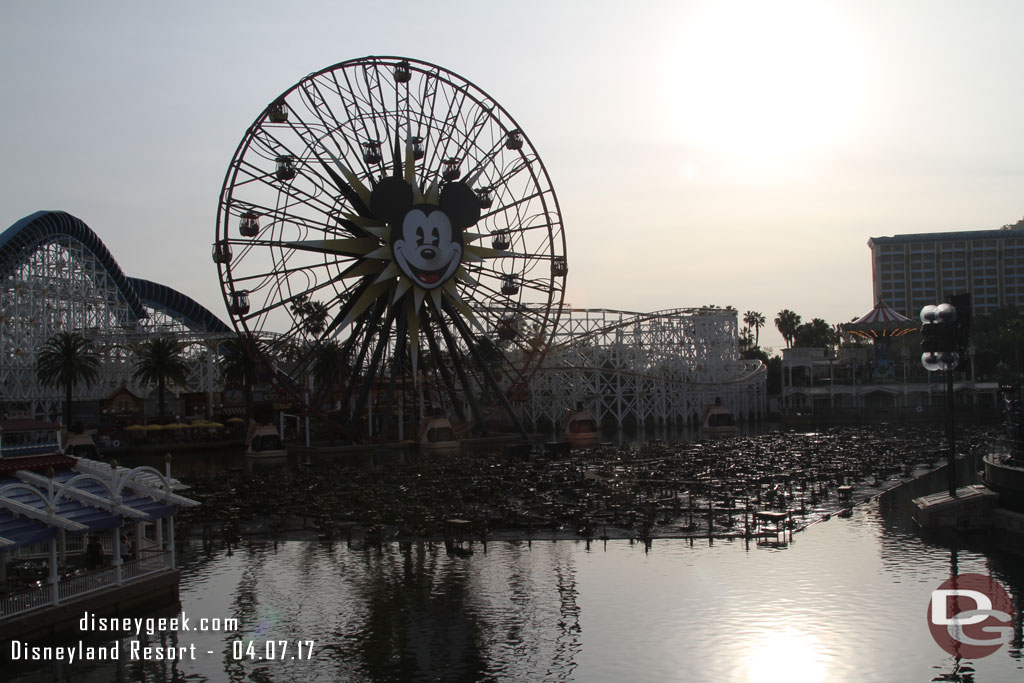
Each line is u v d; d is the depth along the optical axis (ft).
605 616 162.50
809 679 133.59
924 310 242.17
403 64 434.71
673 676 135.13
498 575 191.42
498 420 606.55
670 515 249.55
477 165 459.73
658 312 621.31
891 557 200.03
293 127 403.34
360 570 198.39
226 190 388.98
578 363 597.11
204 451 502.38
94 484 171.83
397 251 425.69
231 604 174.19
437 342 478.18
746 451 404.57
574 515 242.99
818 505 265.54
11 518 145.69
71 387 504.84
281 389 436.76
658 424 647.97
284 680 136.98
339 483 313.73
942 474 334.24
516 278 455.22
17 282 550.36
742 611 163.53
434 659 144.05
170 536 177.27
